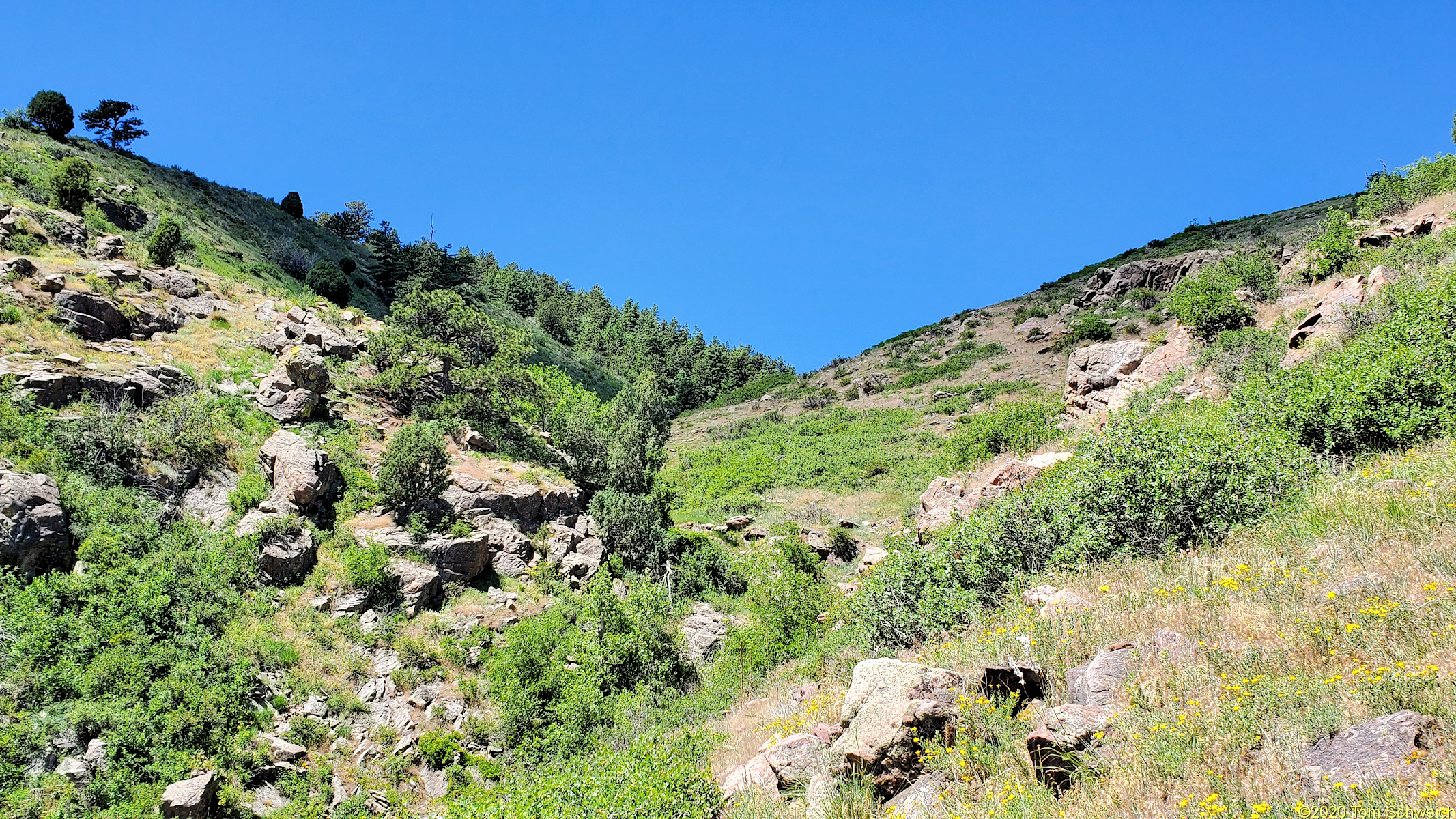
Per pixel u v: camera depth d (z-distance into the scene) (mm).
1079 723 5547
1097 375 24141
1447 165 23406
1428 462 8195
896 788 6203
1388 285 16062
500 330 38281
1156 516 9508
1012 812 5051
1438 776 3787
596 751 16203
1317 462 10016
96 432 21734
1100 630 7230
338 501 24328
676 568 28766
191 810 13266
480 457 29547
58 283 28016
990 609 10336
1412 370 10312
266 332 33750
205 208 60719
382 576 21391
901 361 67562
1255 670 5520
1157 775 4754
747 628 21141
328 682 18031
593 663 20484
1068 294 69250
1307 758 4363
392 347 33531
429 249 77250
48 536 17812
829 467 43344
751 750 9242
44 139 55438
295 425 27156
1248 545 8148
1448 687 4445
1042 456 19359
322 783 15375
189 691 15594
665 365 105938
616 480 32531
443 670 19828
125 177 55594
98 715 14273
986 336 66375
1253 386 14953
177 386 26297
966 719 6324
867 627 12195
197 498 22594
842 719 7273
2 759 13195
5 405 20812
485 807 9734
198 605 18203
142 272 34250
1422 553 6242
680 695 19531
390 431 29672
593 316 135625
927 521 18719
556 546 26406
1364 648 5297
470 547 23688
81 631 16188
